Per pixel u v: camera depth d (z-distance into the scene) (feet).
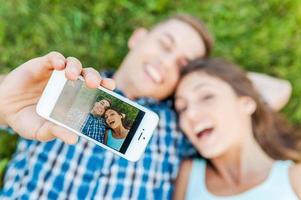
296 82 2.21
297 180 1.73
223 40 2.23
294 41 2.24
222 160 1.82
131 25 2.20
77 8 2.13
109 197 1.69
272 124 1.94
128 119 1.29
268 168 1.79
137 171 1.74
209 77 1.81
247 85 1.87
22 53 2.03
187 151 1.96
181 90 1.83
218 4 2.26
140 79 1.88
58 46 2.07
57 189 1.68
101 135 1.27
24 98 1.34
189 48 1.92
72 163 1.70
